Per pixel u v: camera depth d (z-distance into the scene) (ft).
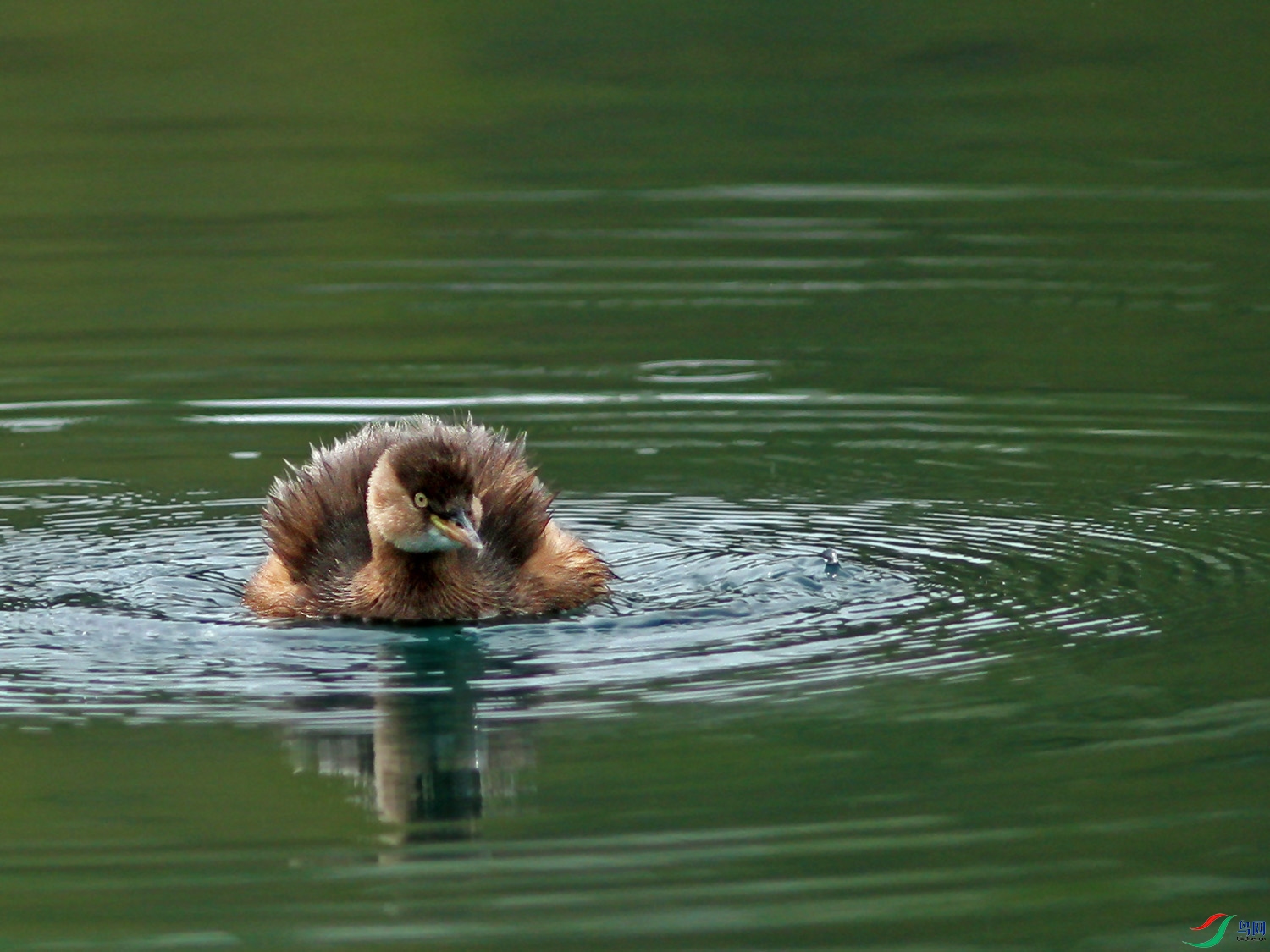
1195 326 113.80
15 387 106.42
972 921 49.55
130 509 89.20
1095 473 91.86
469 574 75.87
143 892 51.85
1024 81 159.22
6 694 66.49
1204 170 140.77
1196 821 54.80
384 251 129.39
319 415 102.37
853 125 152.66
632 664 68.90
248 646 71.87
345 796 57.77
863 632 71.72
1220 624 71.20
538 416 102.32
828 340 113.29
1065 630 71.15
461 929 49.52
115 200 138.51
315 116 154.81
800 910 50.03
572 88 161.48
